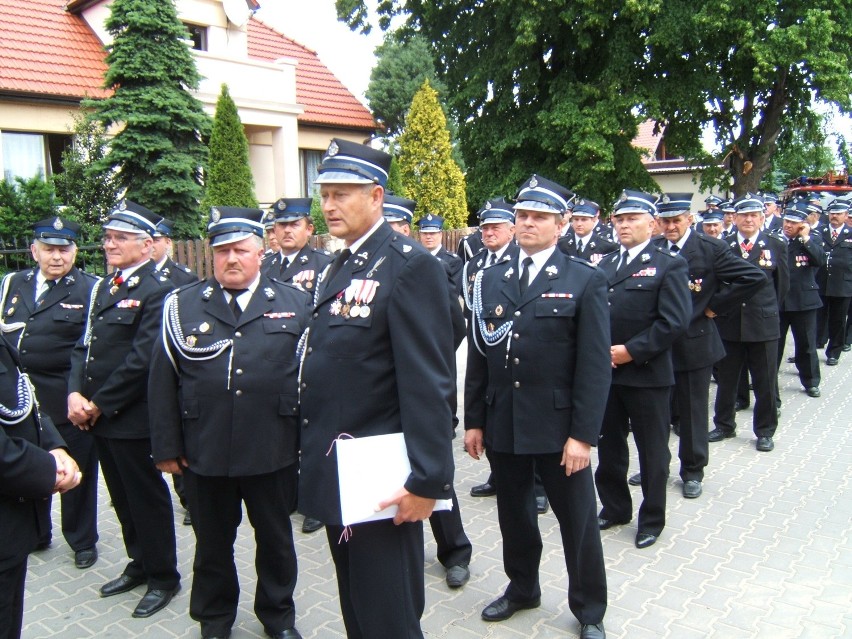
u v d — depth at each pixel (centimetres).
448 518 377
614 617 346
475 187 1833
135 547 386
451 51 1797
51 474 239
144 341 353
